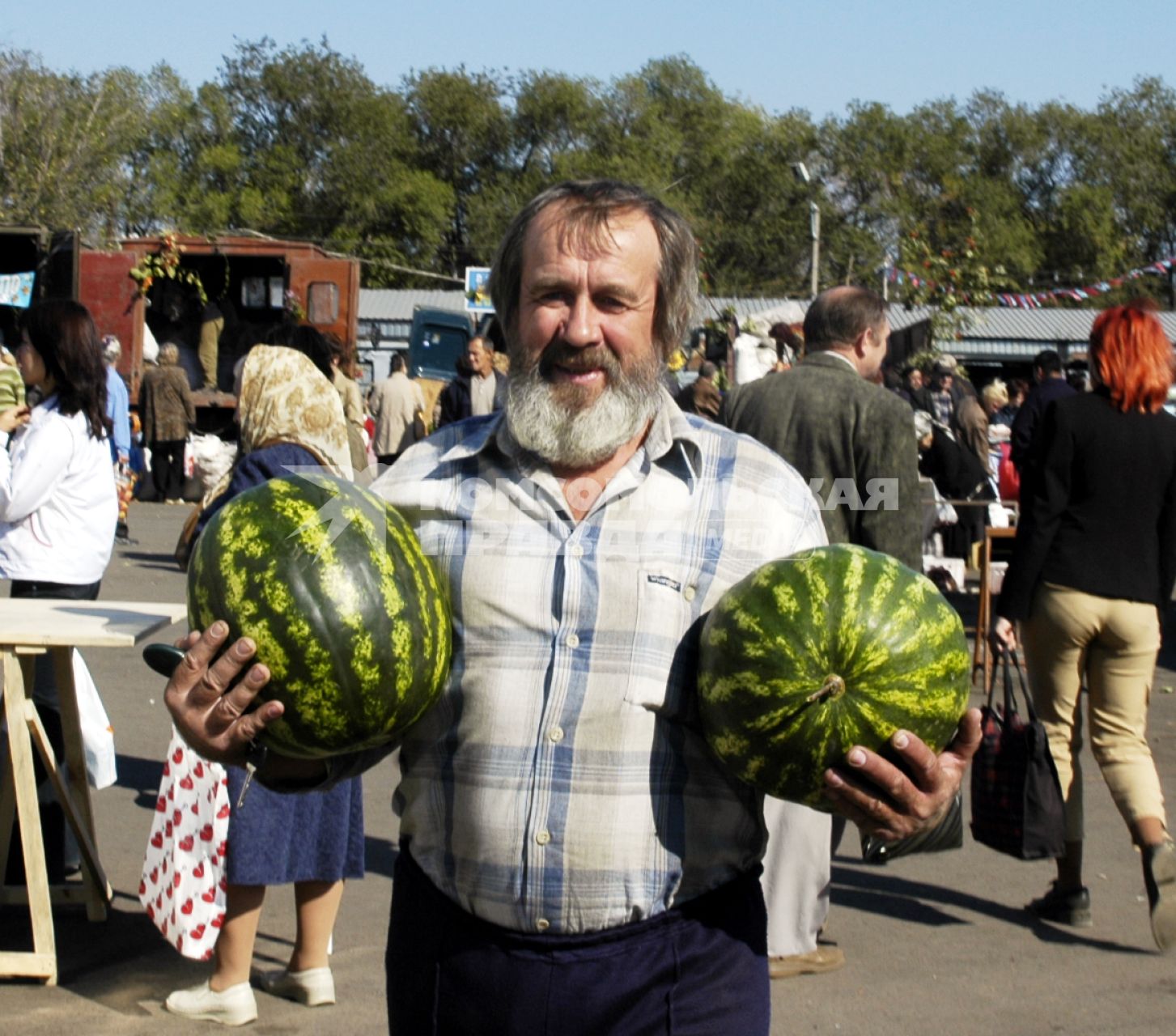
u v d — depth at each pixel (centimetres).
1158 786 525
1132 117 7706
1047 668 535
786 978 494
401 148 6888
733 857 243
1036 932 545
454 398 1309
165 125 5916
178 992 448
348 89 6788
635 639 236
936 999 478
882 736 221
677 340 250
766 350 854
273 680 219
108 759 553
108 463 587
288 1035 436
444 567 243
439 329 2772
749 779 229
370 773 746
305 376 454
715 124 6831
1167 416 528
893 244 6316
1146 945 533
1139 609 519
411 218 6619
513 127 6975
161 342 2309
